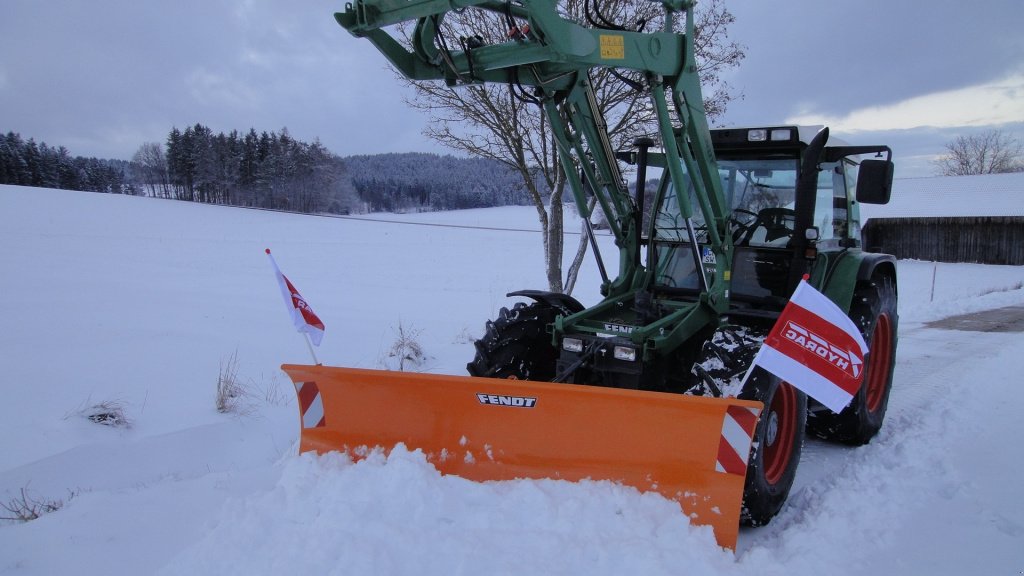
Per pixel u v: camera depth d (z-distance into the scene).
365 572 2.57
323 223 45.25
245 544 2.86
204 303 11.42
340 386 3.59
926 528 3.30
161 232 34.91
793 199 4.32
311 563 2.63
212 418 5.49
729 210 4.35
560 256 7.45
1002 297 14.16
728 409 2.93
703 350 3.52
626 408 3.08
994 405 5.46
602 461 3.17
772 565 2.84
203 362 7.04
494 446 3.36
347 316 10.51
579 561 2.68
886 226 31.19
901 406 5.57
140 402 5.75
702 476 3.02
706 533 2.90
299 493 3.21
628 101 6.86
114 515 3.43
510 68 3.68
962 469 4.09
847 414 4.48
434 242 33.97
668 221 4.48
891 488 3.79
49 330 8.27
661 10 6.35
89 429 5.07
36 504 3.87
